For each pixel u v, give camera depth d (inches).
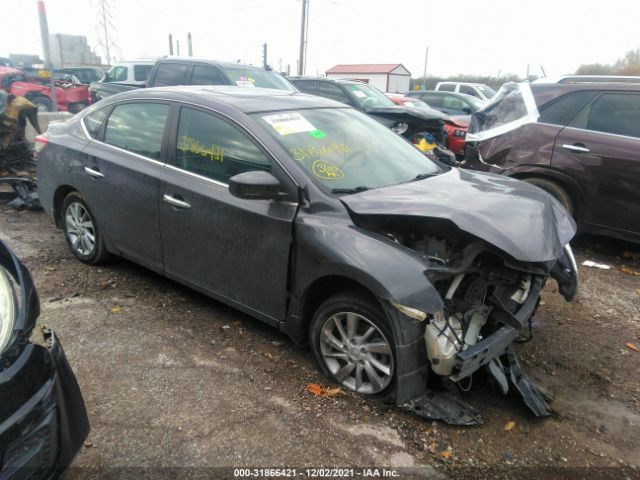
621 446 109.4
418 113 388.8
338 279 117.1
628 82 216.5
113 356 132.0
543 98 231.0
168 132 151.3
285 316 128.3
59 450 78.2
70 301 160.4
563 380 132.6
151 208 152.2
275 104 148.7
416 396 110.5
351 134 149.6
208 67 357.7
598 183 213.6
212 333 145.4
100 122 175.9
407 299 102.1
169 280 178.4
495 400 121.9
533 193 134.6
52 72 414.6
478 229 107.0
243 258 132.0
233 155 135.6
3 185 292.5
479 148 247.1
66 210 187.8
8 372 72.1
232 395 118.6
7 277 82.7
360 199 120.5
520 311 120.2
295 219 121.4
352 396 119.2
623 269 211.3
